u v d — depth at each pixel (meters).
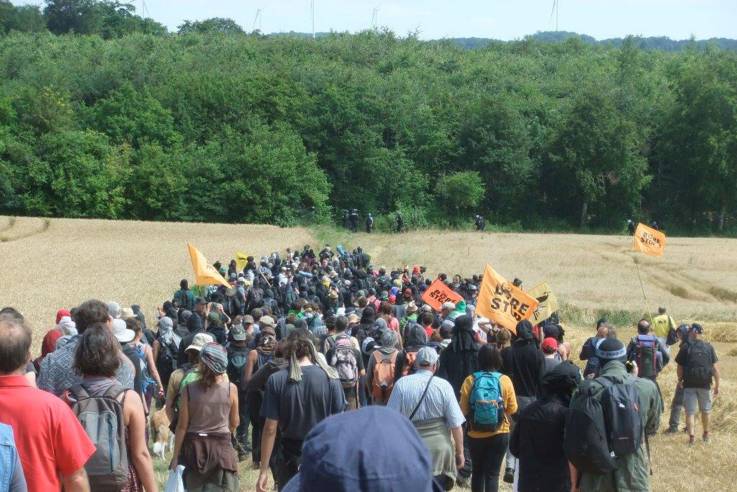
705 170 93.69
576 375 9.30
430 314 16.06
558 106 102.62
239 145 87.81
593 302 41.25
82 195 83.31
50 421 5.77
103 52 107.94
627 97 99.94
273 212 86.75
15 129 84.69
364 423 2.62
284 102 96.62
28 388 5.84
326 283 27.05
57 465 5.80
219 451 8.82
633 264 54.38
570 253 60.09
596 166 92.94
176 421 9.91
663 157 98.06
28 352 5.93
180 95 95.25
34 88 89.06
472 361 12.38
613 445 8.68
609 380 8.85
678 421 18.47
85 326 8.65
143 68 101.19
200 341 9.98
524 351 12.14
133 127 91.00
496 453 10.69
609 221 94.94
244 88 96.69
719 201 95.12
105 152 86.38
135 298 37.69
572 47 150.50
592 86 95.12
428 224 92.00
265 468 8.95
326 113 95.25
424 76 113.62
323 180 90.12
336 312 20.59
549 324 15.98
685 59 126.50
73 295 38.31
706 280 47.50
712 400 18.44
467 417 10.69
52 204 83.75
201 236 67.56
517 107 100.19
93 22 149.50
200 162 87.00
